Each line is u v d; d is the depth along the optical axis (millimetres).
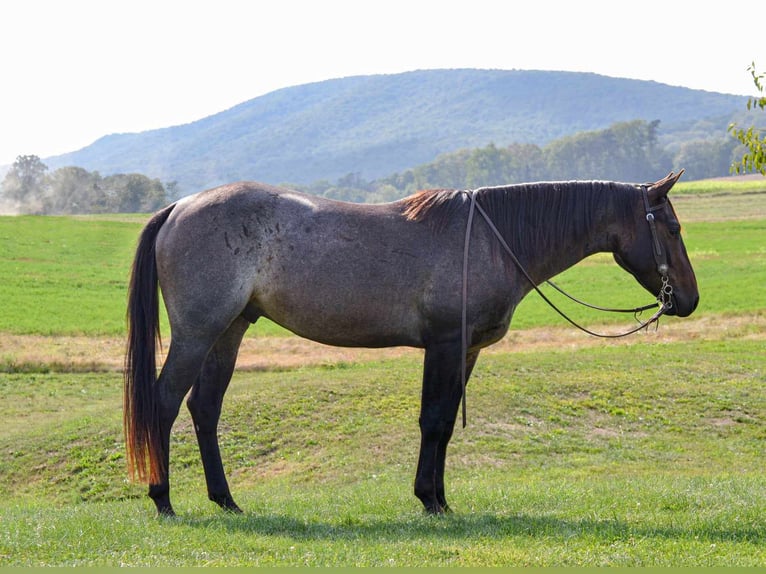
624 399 17766
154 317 8086
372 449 14914
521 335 28906
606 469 13719
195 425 8531
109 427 16406
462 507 8805
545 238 8430
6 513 8812
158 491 8078
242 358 24984
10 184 134625
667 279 8734
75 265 45781
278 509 8820
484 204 8352
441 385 8102
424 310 8070
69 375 23625
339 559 6355
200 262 7949
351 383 18469
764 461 14359
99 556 6383
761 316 30547
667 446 15273
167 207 8398
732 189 95750
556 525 7578
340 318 8078
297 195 8312
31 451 15617
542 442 15383
